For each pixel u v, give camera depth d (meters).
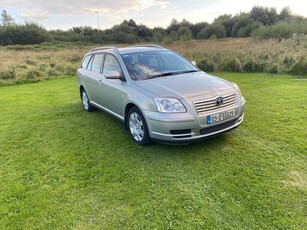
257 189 2.79
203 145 3.88
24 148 4.21
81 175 3.28
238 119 3.76
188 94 3.40
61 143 4.33
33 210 2.66
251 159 3.42
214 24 45.97
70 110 6.43
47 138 4.60
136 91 3.79
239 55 12.29
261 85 7.92
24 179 3.26
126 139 4.30
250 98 6.37
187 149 3.78
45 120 5.70
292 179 2.93
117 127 4.92
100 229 2.36
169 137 3.36
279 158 3.41
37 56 18.88
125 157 3.68
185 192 2.82
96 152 3.90
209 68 11.77
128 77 4.12
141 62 4.42
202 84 3.71
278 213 2.42
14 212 2.64
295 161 3.31
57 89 9.62
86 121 5.43
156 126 3.43
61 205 2.72
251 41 18.58
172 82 3.78
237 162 3.36
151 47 5.11
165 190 2.88
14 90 9.91
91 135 4.60
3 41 46.59
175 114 3.29
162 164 3.42
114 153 3.82
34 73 12.74
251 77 9.59
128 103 3.97
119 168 3.39
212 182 2.96
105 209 2.63
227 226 2.31
